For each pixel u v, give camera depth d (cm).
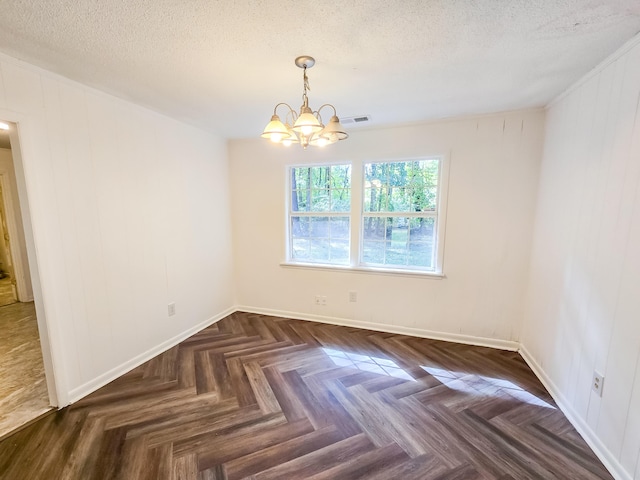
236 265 388
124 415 194
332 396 214
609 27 140
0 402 205
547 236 237
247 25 140
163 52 165
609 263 161
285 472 152
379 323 333
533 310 257
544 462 158
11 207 410
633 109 146
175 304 298
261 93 224
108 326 232
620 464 147
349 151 321
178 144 295
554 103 234
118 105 234
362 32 146
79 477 149
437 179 303
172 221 291
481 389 222
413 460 159
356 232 331
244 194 371
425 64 179
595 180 176
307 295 361
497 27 142
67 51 163
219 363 261
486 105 249
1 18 133
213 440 173
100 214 224
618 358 152
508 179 271
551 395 214
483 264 288
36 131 182
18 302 422
